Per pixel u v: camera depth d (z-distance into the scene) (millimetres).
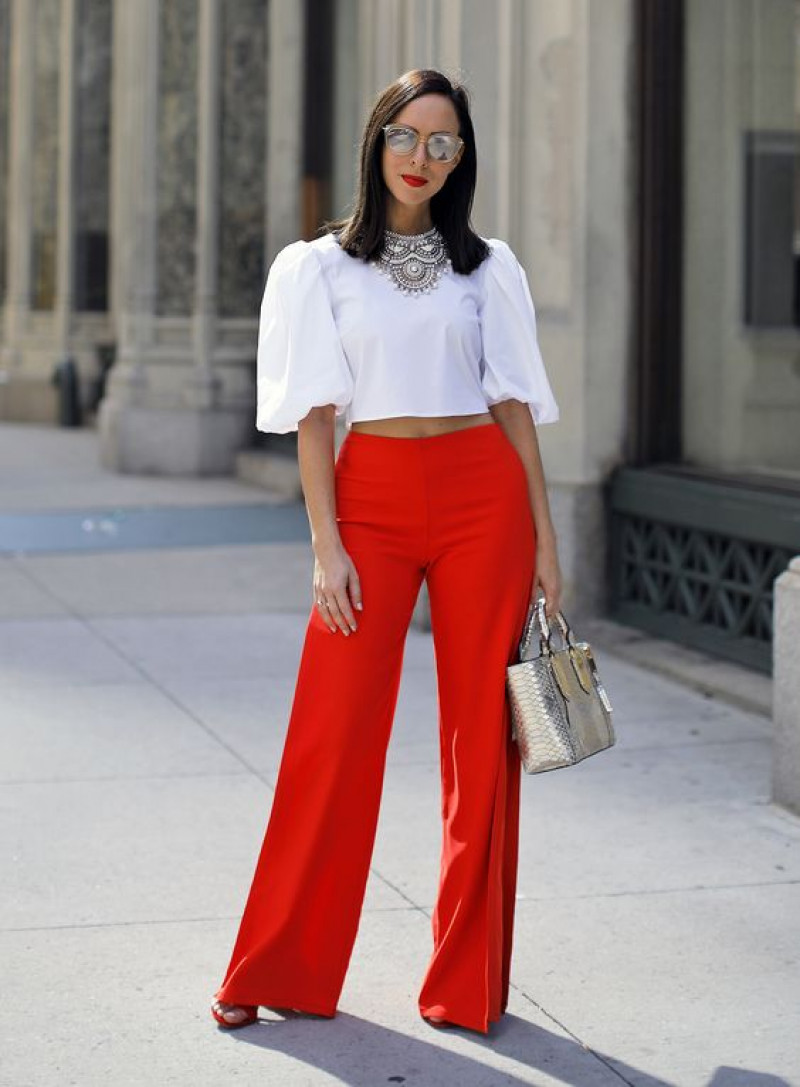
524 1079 3912
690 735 7012
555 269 8875
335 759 4031
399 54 9234
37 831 5727
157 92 16828
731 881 5270
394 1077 3916
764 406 8328
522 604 4078
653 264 8820
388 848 5559
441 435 4012
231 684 7953
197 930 4828
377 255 3990
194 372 16625
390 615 4027
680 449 8938
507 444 4098
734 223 8500
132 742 6898
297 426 4051
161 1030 4156
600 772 6473
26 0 23125
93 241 22734
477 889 4109
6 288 25578
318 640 4059
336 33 15375
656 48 8711
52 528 12938
